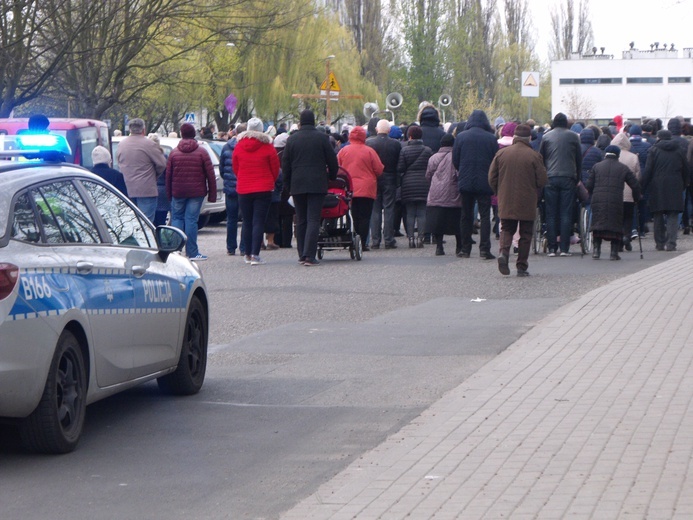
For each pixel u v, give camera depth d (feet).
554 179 85.20
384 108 289.74
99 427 35.47
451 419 34.58
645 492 25.93
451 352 47.80
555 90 440.04
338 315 59.06
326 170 82.23
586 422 33.32
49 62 147.02
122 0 149.07
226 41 174.40
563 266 79.97
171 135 129.39
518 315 57.47
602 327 51.19
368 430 34.58
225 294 67.51
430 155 94.32
